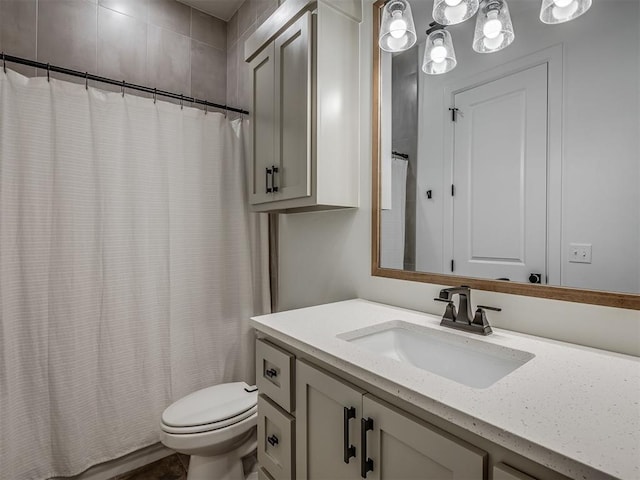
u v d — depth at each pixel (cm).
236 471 159
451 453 60
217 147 205
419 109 128
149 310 181
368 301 146
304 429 97
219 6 239
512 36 102
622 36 82
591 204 87
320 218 173
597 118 86
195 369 197
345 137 143
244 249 212
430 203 125
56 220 159
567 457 46
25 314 153
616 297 84
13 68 176
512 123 102
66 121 161
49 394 158
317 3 133
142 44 218
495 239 107
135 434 177
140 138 181
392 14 120
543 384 67
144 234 181
